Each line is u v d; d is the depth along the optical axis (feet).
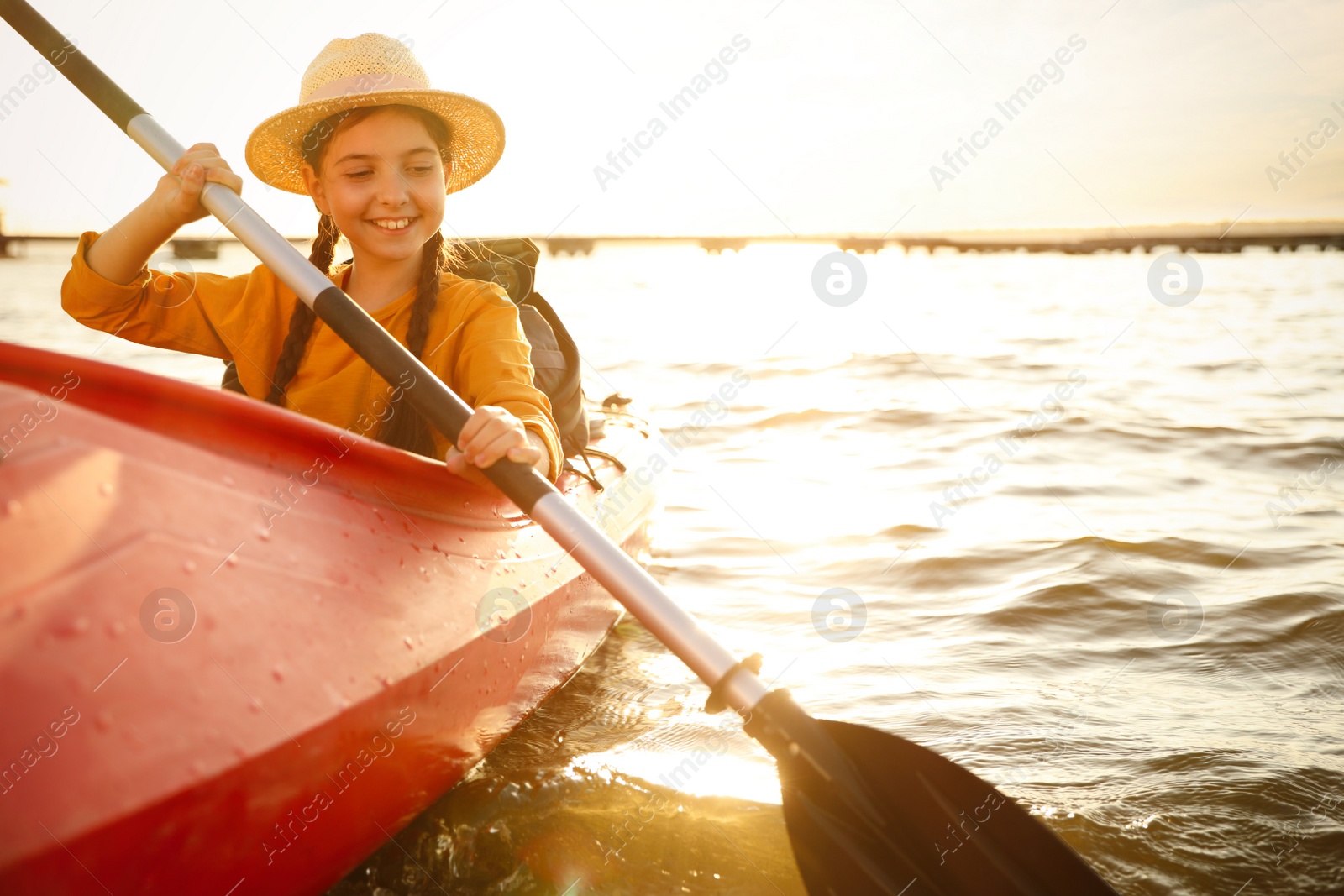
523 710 5.41
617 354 24.47
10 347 3.06
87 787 2.43
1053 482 11.73
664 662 7.06
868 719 5.93
